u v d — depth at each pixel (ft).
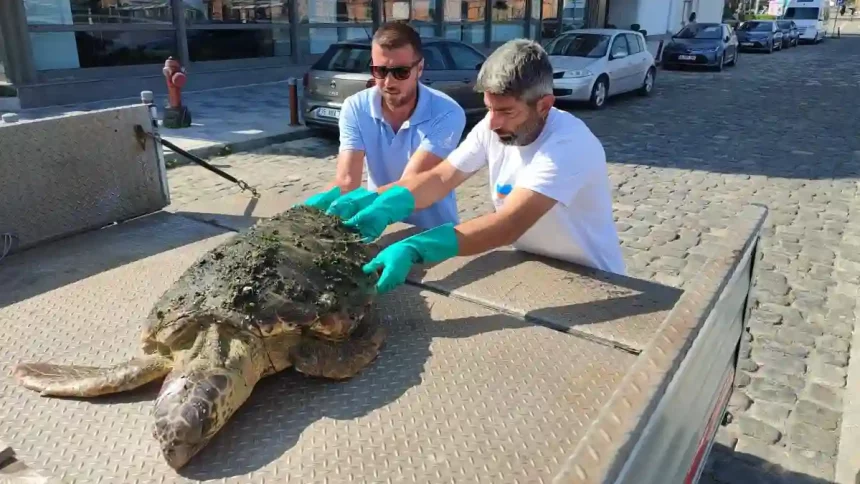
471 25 56.54
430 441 4.16
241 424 4.36
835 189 21.39
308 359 4.80
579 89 36.65
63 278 6.66
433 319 5.84
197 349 4.54
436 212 8.61
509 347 5.33
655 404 3.56
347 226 6.33
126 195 8.57
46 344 5.34
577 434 4.23
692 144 28.37
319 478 3.83
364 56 26.66
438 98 8.79
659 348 4.17
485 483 3.78
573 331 5.59
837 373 10.55
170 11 36.68
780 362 10.85
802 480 8.30
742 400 9.86
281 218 6.24
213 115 31.24
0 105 30.25
